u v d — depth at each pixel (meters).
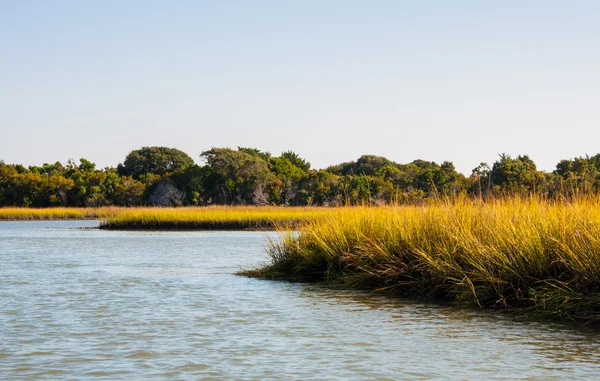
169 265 23.92
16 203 103.88
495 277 13.56
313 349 10.14
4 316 12.93
